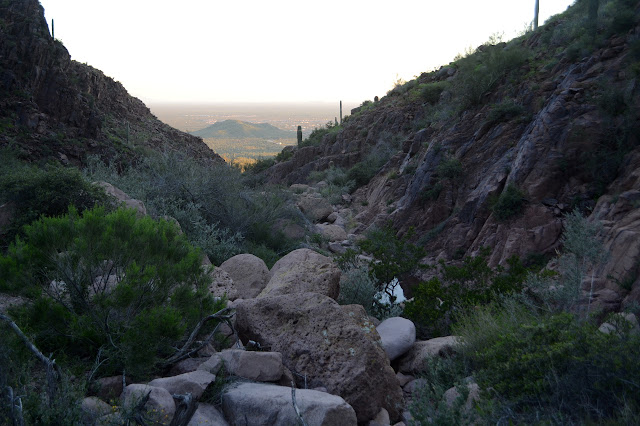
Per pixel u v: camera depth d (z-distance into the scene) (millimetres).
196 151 61312
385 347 5484
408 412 4324
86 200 8398
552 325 3902
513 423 3225
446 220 18234
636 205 11062
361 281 7586
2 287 4133
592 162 14344
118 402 3309
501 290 7211
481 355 4172
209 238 10219
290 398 3586
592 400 3219
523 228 14742
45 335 4145
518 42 28844
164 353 4504
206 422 3391
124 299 4184
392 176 26375
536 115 17797
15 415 2793
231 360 4145
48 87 32625
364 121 40656
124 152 34969
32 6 35594
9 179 8281
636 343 3393
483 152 19062
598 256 6082
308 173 40312
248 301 5184
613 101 14461
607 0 20219
